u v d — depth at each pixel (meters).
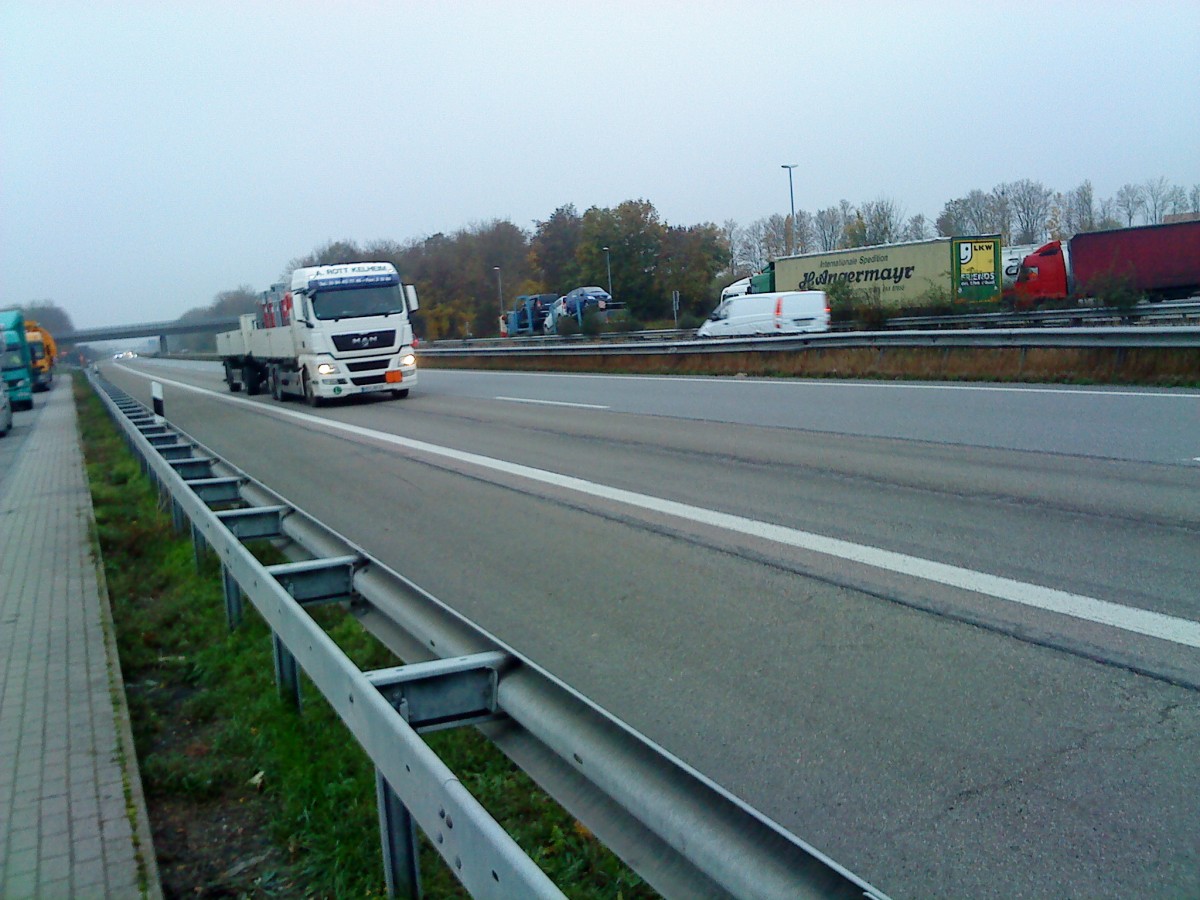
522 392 23.98
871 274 38.28
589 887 3.50
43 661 6.35
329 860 3.86
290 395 28.47
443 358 43.19
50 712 5.45
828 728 4.32
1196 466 9.02
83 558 9.49
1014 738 4.07
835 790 3.79
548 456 13.10
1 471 17.91
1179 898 2.99
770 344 23.41
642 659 5.37
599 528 8.64
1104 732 4.06
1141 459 9.52
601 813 2.89
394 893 3.41
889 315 34.88
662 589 6.64
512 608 6.50
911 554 6.88
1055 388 15.68
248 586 5.80
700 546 7.68
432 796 2.79
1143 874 3.11
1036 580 6.06
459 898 3.52
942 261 35.84
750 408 16.34
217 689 5.90
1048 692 4.47
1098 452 10.02
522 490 10.84
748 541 7.66
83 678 6.00
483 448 14.46
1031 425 12.05
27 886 3.68
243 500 8.95
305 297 23.09
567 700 3.17
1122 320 30.05
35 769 4.71
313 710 5.32
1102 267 36.97
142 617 7.43
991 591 5.92
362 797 4.31
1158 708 4.23
